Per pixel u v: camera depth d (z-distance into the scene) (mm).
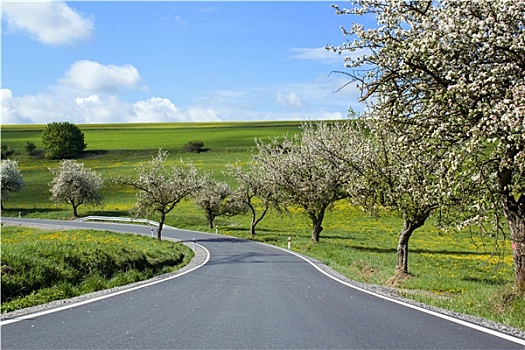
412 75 10859
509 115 8336
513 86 9180
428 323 8836
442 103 10250
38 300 11305
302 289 14492
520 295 10781
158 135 139625
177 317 9148
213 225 60281
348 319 9195
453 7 9703
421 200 17000
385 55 11094
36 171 104438
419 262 29094
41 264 13516
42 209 77938
